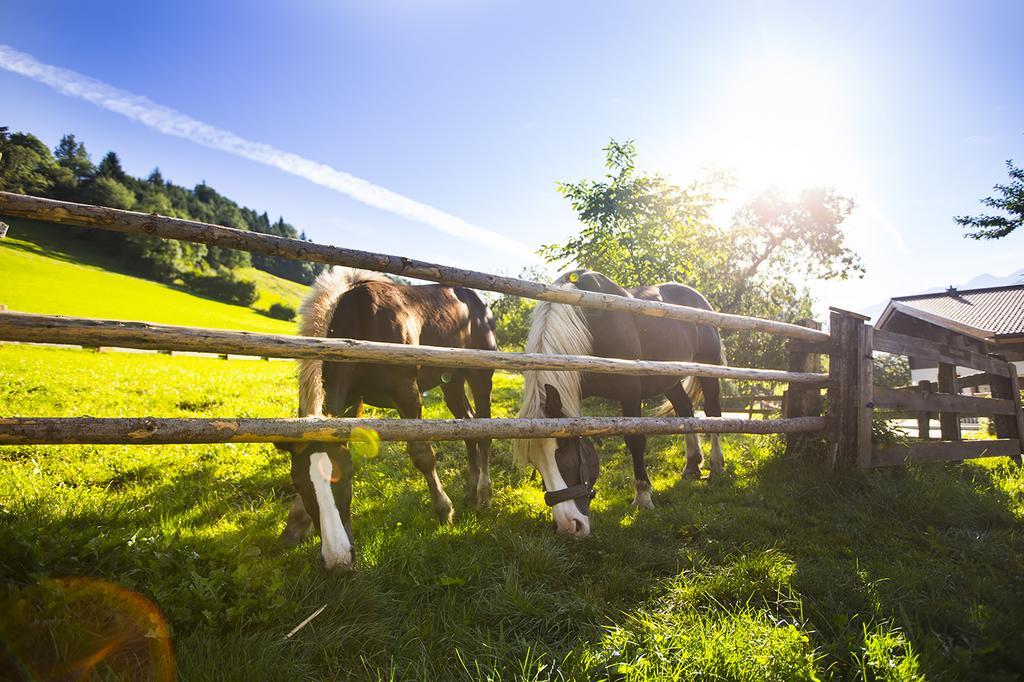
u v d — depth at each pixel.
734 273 19.83
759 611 2.43
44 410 5.81
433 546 3.03
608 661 2.06
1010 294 20.95
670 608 2.52
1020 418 6.49
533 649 2.12
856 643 2.20
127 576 2.16
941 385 6.15
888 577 2.88
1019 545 3.51
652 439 6.92
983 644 2.31
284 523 3.49
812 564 3.07
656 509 3.99
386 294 3.46
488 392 4.92
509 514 3.89
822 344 5.14
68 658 1.77
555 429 3.23
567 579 2.83
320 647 2.02
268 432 2.36
